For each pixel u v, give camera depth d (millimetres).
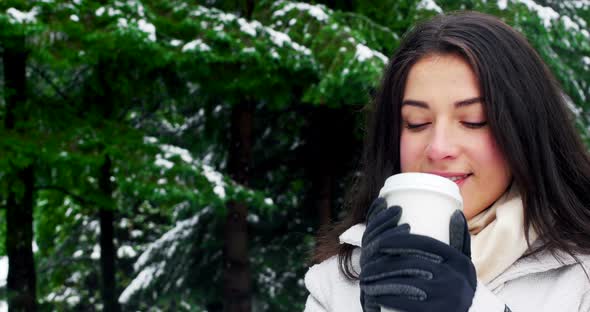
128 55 8070
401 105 1441
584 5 10094
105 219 12469
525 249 1357
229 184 9031
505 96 1357
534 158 1377
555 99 1476
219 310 12453
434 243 1061
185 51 7566
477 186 1355
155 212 16672
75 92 10258
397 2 8516
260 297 11914
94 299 15578
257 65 8133
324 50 7461
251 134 10602
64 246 15656
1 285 10016
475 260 1340
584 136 8359
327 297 1629
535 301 1361
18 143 7961
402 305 1052
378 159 1646
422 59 1379
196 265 12508
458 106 1333
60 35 7191
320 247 1776
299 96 9992
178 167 8547
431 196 1096
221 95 9172
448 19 1443
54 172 9797
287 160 11445
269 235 12125
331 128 10641
